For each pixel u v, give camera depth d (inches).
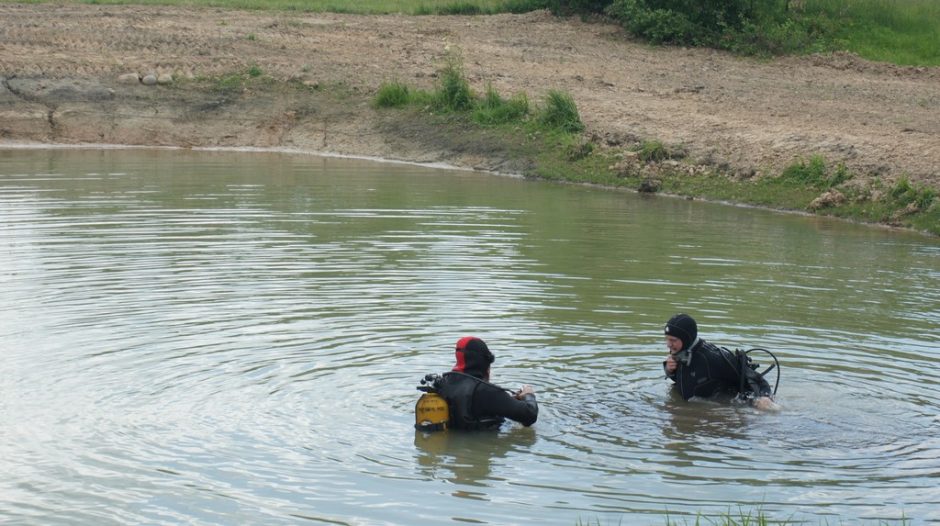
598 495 249.8
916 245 588.7
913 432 291.3
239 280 451.8
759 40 1227.2
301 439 279.9
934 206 662.5
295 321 386.6
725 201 741.3
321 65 1113.4
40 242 533.3
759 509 243.1
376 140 973.8
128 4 1305.4
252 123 1029.8
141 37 1152.8
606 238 574.6
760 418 300.5
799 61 1185.4
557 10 1359.5
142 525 233.0
